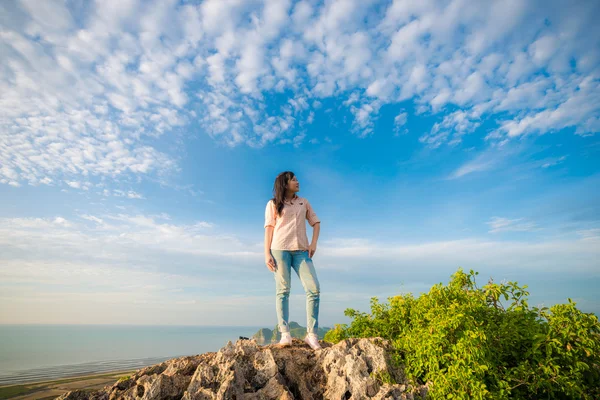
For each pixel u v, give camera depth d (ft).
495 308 18.35
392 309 21.58
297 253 19.51
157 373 17.17
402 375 16.87
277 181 20.20
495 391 14.65
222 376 15.25
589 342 14.25
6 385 277.64
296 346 18.98
